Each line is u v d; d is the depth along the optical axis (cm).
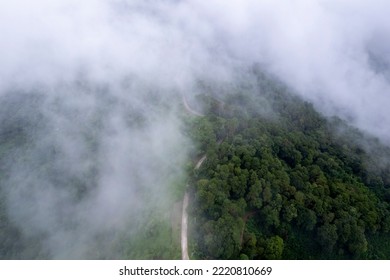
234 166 12644
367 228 12950
